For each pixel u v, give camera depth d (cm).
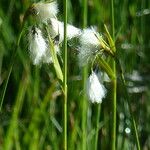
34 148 61
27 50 40
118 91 70
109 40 39
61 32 39
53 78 68
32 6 38
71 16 70
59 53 41
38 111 63
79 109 63
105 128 67
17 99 60
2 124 65
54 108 69
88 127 66
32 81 68
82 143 58
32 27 39
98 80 40
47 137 65
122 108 70
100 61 41
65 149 40
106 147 67
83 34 39
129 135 69
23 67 71
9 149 58
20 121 65
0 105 42
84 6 56
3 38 71
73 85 68
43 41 39
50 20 39
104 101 68
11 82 71
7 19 71
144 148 70
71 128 63
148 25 81
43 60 40
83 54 39
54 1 39
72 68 68
